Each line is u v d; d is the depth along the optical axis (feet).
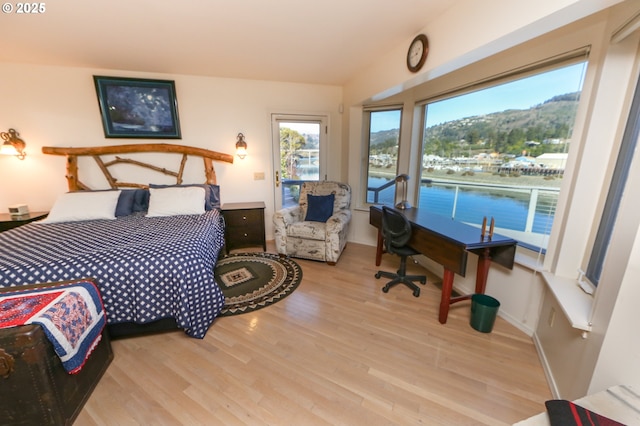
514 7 4.33
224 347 5.99
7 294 4.66
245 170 12.32
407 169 10.80
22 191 10.13
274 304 7.72
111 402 4.64
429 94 9.43
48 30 6.82
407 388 4.92
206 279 6.44
